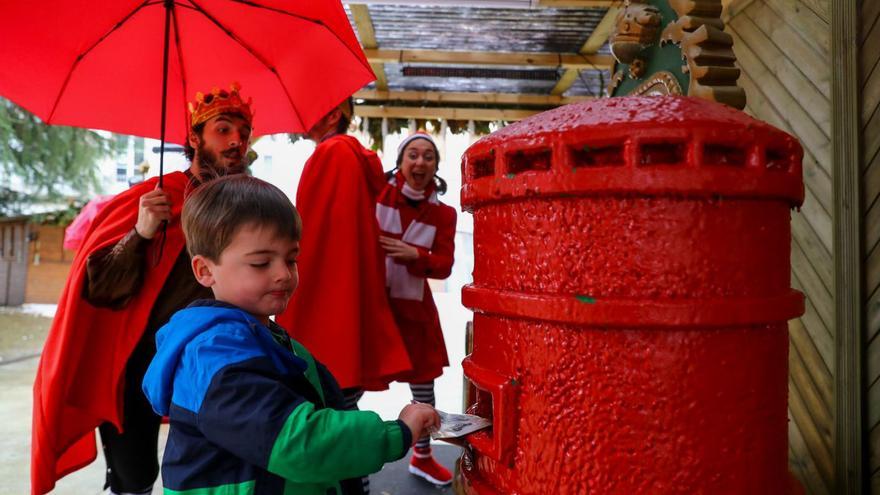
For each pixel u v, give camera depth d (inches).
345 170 86.1
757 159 32.0
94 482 112.6
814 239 70.6
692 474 31.7
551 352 33.6
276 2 79.6
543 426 33.9
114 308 68.5
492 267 37.7
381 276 88.9
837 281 63.4
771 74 78.9
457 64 213.3
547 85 242.5
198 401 37.4
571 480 33.0
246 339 39.3
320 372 51.0
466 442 40.9
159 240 69.7
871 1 61.8
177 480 39.2
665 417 31.7
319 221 83.4
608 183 31.4
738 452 32.4
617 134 31.3
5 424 150.6
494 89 249.8
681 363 31.7
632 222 31.8
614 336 32.1
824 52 68.5
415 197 114.1
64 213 466.6
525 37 198.7
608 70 224.8
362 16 179.0
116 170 455.2
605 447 32.3
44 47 74.9
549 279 34.0
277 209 42.8
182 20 80.4
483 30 192.9
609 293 32.2
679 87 65.1
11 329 348.5
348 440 37.2
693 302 31.1
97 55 78.8
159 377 39.8
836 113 64.0
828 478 68.0
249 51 84.1
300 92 86.6
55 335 69.4
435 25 188.5
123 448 69.6
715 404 32.0
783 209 35.0
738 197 32.0
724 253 32.1
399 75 234.7
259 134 91.1
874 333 60.7
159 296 70.3
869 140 61.6
